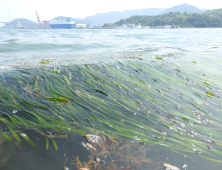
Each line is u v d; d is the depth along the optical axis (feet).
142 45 37.76
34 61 18.99
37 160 5.85
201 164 6.22
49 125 7.79
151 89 13.26
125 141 7.23
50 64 17.57
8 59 19.60
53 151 6.32
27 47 28.66
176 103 11.37
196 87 14.35
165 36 71.82
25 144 6.52
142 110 10.11
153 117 9.45
